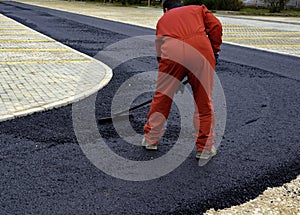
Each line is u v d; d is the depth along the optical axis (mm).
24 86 6457
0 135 4465
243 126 5129
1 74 7203
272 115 5625
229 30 17000
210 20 3984
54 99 5809
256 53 11125
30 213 3033
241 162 4078
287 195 3484
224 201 3328
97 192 3381
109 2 38000
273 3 29266
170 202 3277
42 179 3545
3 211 3043
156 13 26219
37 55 9242
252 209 3234
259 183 3658
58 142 4348
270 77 8078
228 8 29312
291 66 9359
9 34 12555
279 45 12930
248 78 7914
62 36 12836
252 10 30453
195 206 3234
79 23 17312
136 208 3168
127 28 16000
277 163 4090
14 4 29219
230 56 10477
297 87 7312
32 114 5172
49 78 7062
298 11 31359
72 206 3154
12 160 3879
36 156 3992
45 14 21297
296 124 5281
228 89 6988
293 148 4492
